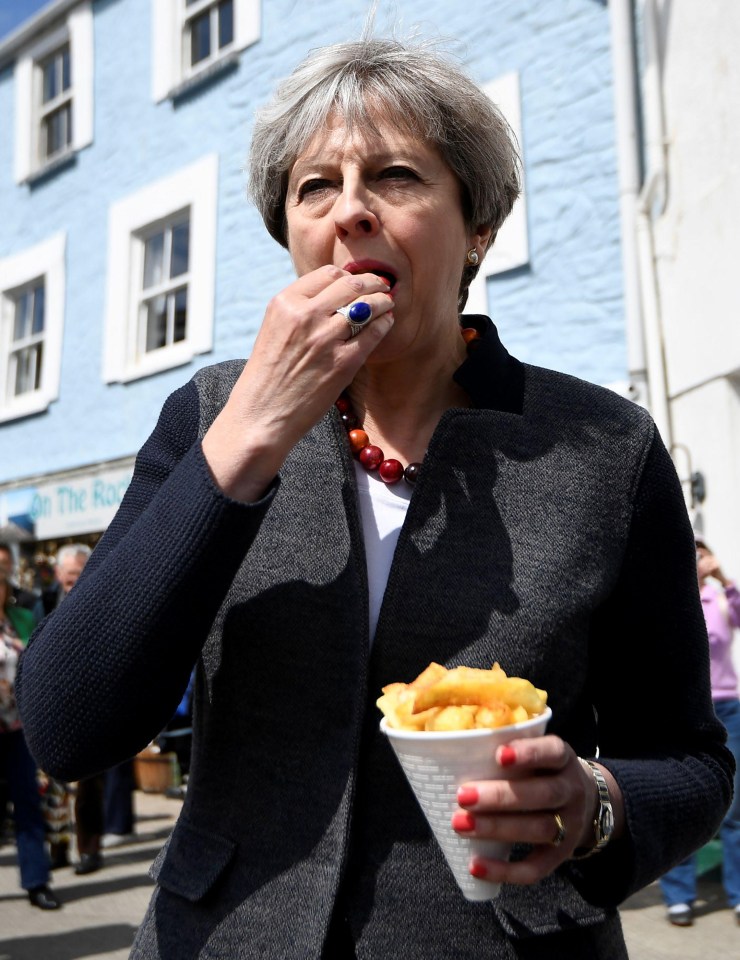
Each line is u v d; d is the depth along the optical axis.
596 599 1.19
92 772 1.11
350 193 1.22
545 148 6.38
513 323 6.46
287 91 1.32
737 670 5.15
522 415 1.30
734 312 4.99
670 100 5.74
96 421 9.43
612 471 1.25
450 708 0.92
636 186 5.90
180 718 6.53
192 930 1.12
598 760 1.11
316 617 1.16
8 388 10.64
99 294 9.55
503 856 0.96
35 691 1.08
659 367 5.78
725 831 4.53
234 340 8.27
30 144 10.61
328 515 1.22
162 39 9.14
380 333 1.09
